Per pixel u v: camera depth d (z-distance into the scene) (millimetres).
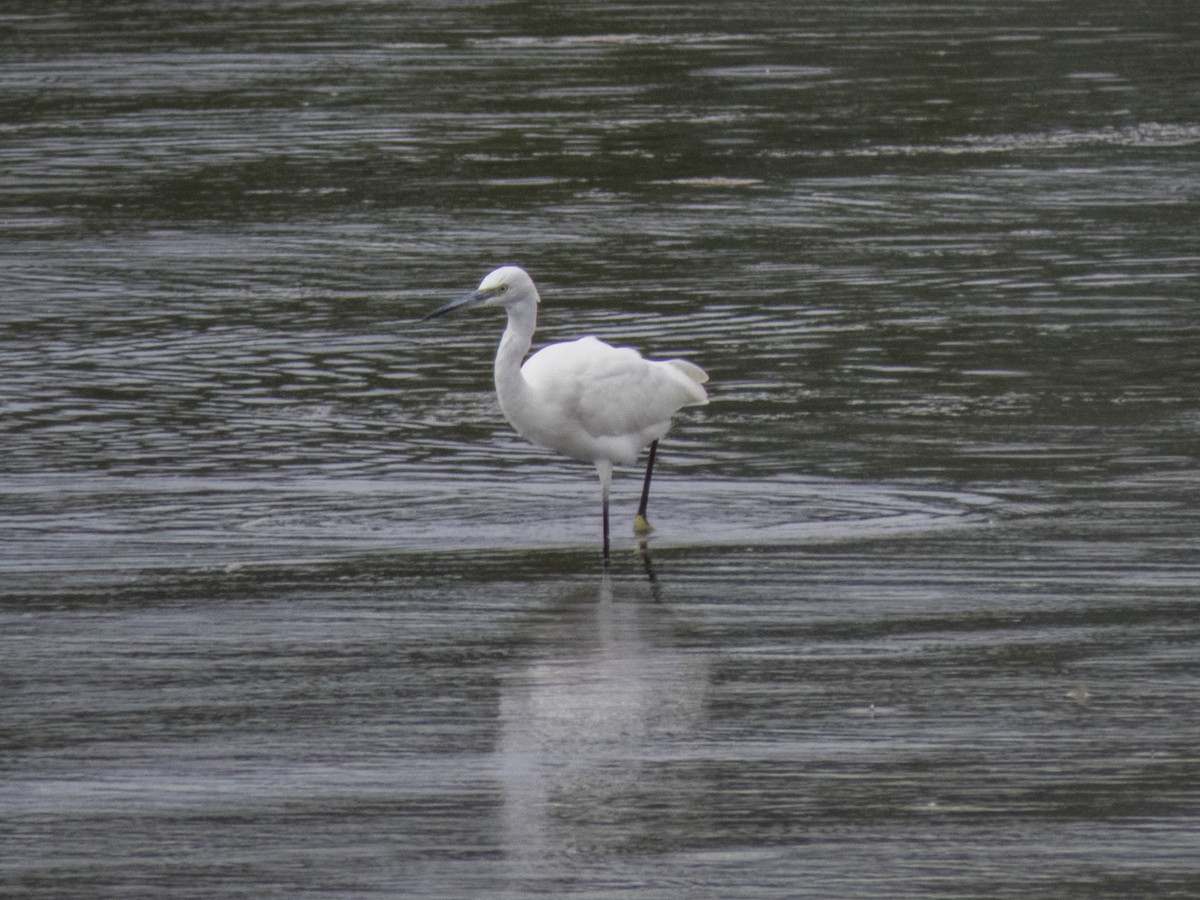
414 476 14898
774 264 22844
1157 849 8383
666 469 14984
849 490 14320
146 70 37219
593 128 31531
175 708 10031
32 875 8211
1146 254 22969
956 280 21844
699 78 35781
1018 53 38188
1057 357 18422
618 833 8570
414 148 30250
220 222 25641
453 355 19109
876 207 25984
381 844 8477
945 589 11938
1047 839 8477
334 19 43719
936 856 8336
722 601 11766
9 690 10289
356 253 23812
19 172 28734
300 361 18859
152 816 8758
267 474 14961
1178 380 17484
